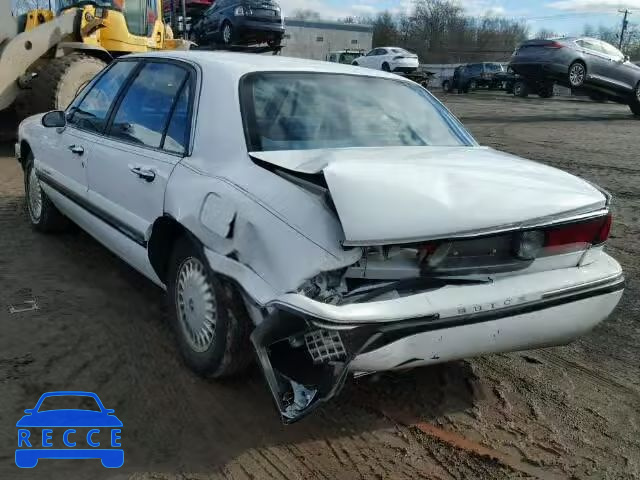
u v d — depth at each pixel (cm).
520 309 279
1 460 272
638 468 287
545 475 280
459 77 3459
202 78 364
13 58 920
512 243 283
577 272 298
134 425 300
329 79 384
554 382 358
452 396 337
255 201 288
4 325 392
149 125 392
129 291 452
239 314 301
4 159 928
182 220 321
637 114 1923
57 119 496
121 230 400
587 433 312
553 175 321
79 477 266
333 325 246
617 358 389
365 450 291
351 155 318
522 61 2144
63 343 372
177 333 351
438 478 275
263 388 333
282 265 267
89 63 945
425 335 262
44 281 464
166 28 1280
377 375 349
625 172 937
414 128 382
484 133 1385
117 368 347
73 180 473
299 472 274
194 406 316
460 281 277
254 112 337
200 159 337
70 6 1003
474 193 280
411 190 272
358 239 254
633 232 641
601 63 1983
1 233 574
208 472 272
